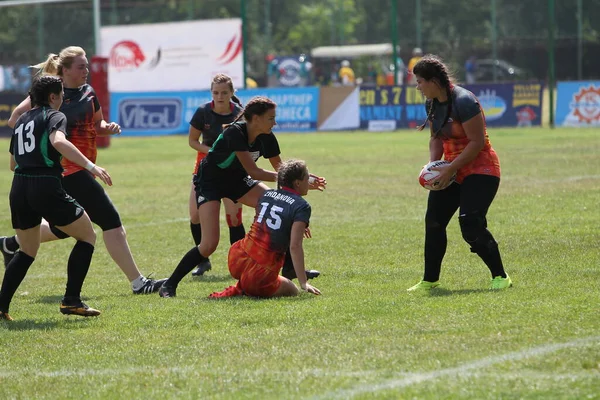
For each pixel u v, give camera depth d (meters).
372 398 12.57
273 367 14.36
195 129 25.78
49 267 27.28
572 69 113.69
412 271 23.64
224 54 94.44
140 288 22.55
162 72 96.44
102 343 16.66
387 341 15.58
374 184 45.38
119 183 50.19
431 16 124.44
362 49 123.75
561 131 77.69
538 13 116.94
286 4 136.25
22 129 18.59
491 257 20.20
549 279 21.05
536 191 39.75
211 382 13.75
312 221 33.66
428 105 20.31
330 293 20.73
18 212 18.86
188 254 21.64
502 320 16.66
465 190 20.14
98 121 23.52
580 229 28.62
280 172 20.78
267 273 20.25
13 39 129.12
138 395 13.33
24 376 14.67
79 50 22.91
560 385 12.78
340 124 87.25
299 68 112.56
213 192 21.64
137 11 127.12
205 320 18.16
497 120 84.19
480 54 116.00
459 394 12.57
